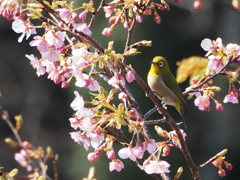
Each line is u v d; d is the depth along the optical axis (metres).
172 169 23.86
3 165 27.86
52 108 30.27
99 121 5.77
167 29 26.33
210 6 26.89
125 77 5.99
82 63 5.93
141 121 5.77
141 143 5.84
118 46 23.03
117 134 6.09
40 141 29.70
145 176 22.61
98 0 22.98
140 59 24.58
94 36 23.14
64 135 29.77
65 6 6.41
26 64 31.12
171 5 26.55
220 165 6.23
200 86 6.85
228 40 26.19
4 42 31.22
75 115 6.02
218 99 25.08
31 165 7.83
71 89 26.64
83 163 25.05
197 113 26.02
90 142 5.98
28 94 30.64
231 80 6.72
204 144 26.03
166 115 6.02
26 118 30.17
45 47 5.99
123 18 6.79
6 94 30.53
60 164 25.91
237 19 26.08
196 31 27.09
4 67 30.98
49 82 30.61
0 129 29.23
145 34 25.14
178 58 26.58
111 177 22.77
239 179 25.94
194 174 6.16
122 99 6.18
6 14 6.17
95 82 6.02
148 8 6.68
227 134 25.77
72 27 6.19
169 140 6.16
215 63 6.61
